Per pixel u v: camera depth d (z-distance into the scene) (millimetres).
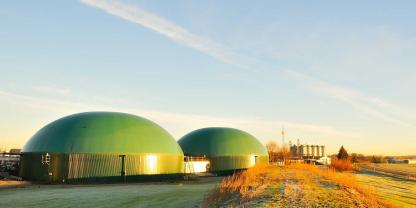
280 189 28969
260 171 50906
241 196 26016
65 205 26719
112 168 49938
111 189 38156
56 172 48500
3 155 58438
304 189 29188
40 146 50656
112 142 51188
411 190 50250
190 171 63781
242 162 76125
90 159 49219
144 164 52250
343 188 31859
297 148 170625
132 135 53438
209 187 40375
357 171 87562
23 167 51344
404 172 105875
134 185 45062
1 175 50125
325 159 150125
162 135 57625
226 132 80375
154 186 42812
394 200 33469
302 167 65188
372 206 24547
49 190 37500
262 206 21859
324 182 36375
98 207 25703
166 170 54875
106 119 54312
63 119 54938
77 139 50094
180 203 27047
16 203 27859
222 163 74312
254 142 81438
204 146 75812
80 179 48469
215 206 24562
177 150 58438
